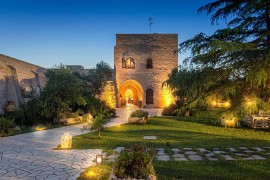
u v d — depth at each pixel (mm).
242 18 9117
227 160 8609
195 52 9086
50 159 8859
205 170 7496
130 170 5000
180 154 9492
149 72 40031
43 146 11211
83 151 10141
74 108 23797
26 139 13039
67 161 8594
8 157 9156
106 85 36031
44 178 6883
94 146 11125
